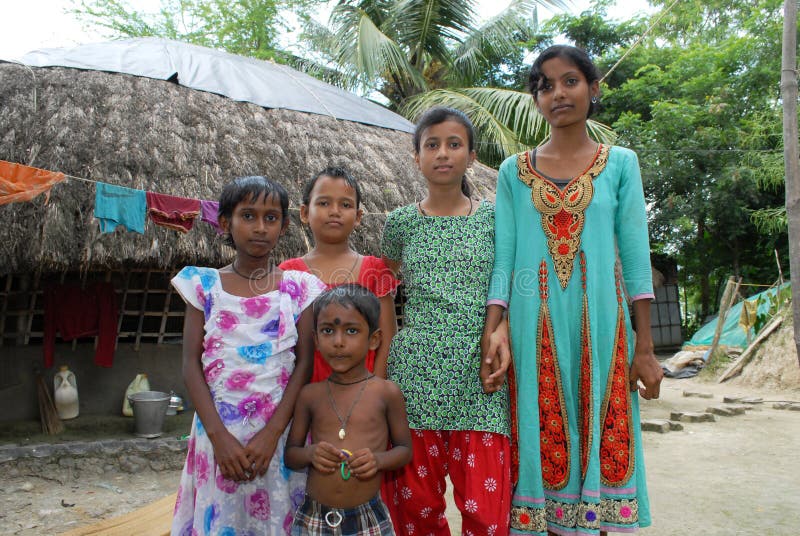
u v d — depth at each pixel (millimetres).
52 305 5391
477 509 2000
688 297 20359
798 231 4340
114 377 5824
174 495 2836
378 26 13492
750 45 13648
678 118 13383
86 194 4699
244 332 2053
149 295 5914
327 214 2316
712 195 13539
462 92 12188
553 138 2168
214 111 6051
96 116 5332
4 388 5438
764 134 13258
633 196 2088
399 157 6684
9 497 4242
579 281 2057
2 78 5336
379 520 1935
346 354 1957
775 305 10180
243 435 1990
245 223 2100
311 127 6480
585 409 2016
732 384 9508
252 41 18500
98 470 4816
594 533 1944
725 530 3504
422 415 2102
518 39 15789
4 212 4398
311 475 1957
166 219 4434
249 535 2039
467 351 2105
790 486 4398
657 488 4352
